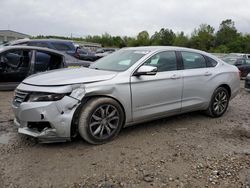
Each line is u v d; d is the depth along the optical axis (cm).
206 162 387
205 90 568
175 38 8700
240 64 1641
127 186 324
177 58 533
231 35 8388
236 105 755
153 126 529
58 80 414
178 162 384
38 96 397
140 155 401
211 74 577
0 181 325
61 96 395
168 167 369
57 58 842
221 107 614
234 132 515
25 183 323
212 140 470
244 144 458
